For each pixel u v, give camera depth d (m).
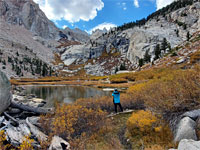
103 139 5.50
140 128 5.50
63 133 5.43
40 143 4.27
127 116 8.23
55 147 4.13
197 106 4.74
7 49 122.38
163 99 6.10
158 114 6.21
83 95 24.38
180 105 5.16
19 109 8.18
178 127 4.43
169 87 6.49
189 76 5.62
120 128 6.55
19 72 89.94
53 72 124.19
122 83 43.09
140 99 10.79
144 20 155.88
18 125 5.56
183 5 124.56
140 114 6.61
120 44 142.62
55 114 7.58
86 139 5.46
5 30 160.38
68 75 118.12
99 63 135.25
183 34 92.44
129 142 5.05
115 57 132.00
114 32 165.62
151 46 88.81
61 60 165.88
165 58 60.31
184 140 3.36
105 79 65.12
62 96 23.23
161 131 5.04
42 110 9.00
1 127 5.19
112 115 8.83
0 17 190.75
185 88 5.38
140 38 100.44
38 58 140.88
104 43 163.00
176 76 7.55
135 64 96.81
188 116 4.41
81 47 171.50
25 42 161.38
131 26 158.00
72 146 4.55
